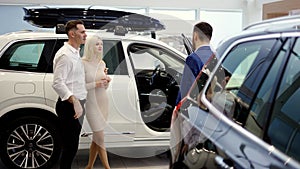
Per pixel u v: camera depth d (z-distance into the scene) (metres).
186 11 8.30
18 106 3.48
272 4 5.31
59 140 3.61
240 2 8.33
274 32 1.63
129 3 7.91
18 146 3.55
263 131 1.32
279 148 1.21
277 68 1.46
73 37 3.06
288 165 1.12
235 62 1.84
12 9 7.30
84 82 3.15
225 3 8.33
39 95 3.49
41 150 3.59
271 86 1.44
